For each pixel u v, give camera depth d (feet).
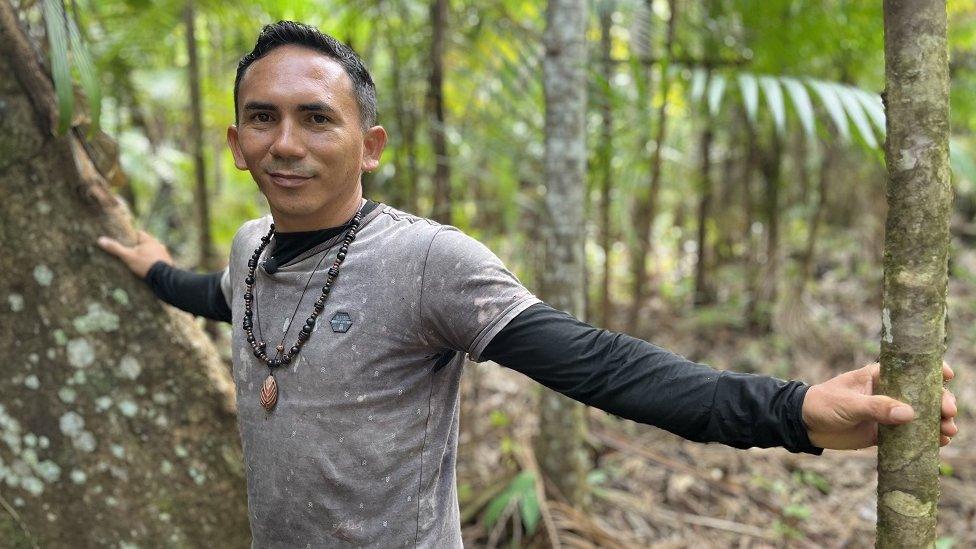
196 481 5.83
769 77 8.91
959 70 18.76
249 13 11.31
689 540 9.30
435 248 3.61
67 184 5.54
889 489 3.25
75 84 5.63
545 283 8.71
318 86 3.56
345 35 10.37
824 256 22.65
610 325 13.98
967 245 25.84
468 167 10.21
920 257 3.13
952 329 17.92
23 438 5.55
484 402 12.82
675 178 17.83
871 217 20.25
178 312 5.93
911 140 3.12
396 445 3.74
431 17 9.66
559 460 8.99
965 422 12.97
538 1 10.87
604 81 8.77
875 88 14.87
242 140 3.71
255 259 4.08
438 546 3.97
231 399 6.00
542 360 3.44
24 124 5.41
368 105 3.85
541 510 8.53
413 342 3.67
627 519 9.67
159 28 10.73
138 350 5.70
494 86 10.13
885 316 3.23
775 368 15.42
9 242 5.44
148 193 16.58
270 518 3.92
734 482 10.61
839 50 12.26
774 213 17.31
